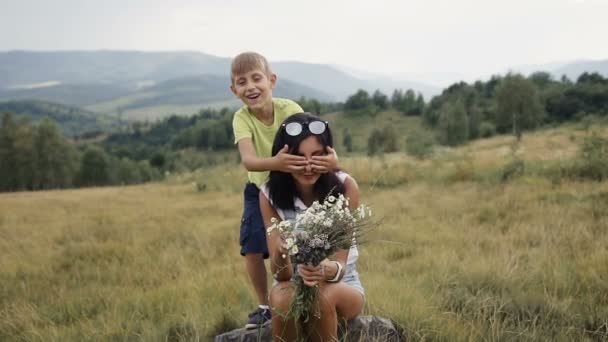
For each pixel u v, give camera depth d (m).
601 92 87.75
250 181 3.92
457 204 10.84
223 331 4.52
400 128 122.88
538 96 75.06
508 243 6.94
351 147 102.88
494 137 68.81
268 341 3.78
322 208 3.02
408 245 7.23
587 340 3.82
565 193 10.38
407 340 3.84
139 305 5.41
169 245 9.03
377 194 14.02
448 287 5.30
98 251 8.98
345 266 3.18
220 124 158.25
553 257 5.98
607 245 6.37
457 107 70.31
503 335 3.92
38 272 7.79
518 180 13.09
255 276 3.98
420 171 17.70
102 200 21.67
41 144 77.56
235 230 10.05
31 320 5.38
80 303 5.88
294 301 3.02
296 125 3.12
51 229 12.28
